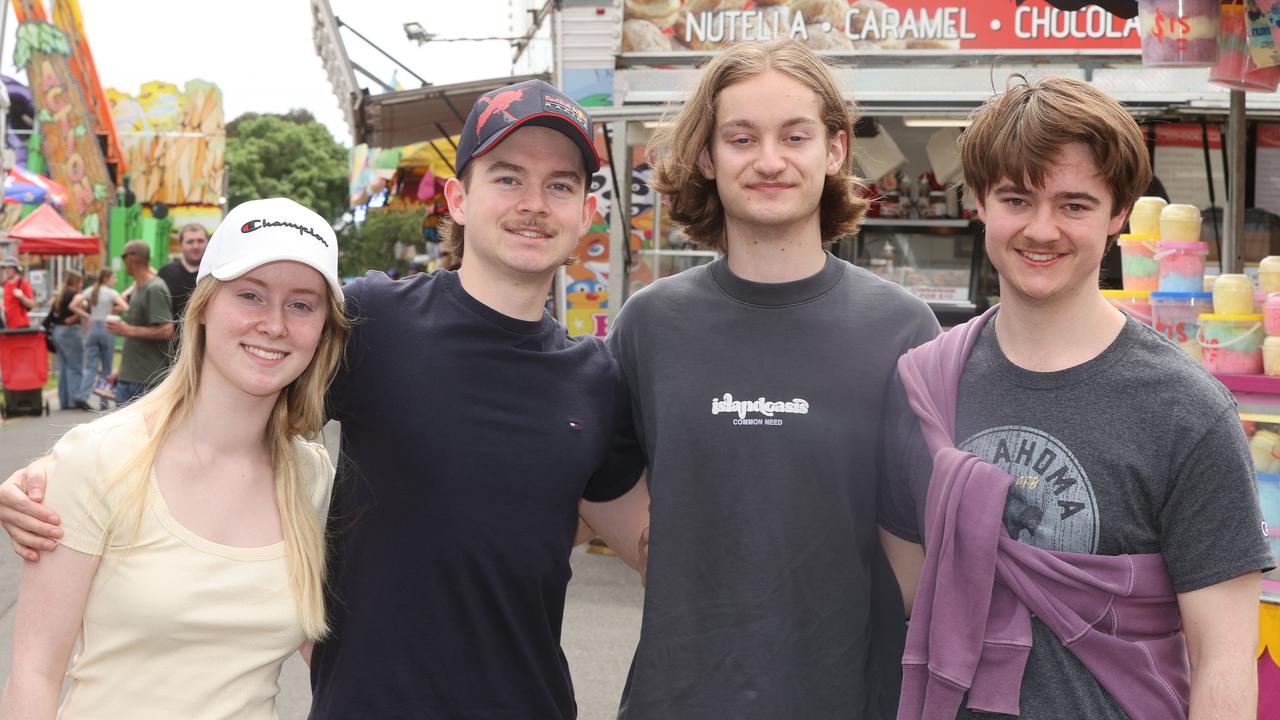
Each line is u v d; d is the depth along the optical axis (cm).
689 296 236
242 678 209
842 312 228
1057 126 182
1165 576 183
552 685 236
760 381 223
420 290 237
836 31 591
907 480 215
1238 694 172
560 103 235
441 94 884
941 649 189
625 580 607
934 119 621
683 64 589
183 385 214
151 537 202
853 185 260
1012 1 582
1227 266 524
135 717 199
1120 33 579
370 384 229
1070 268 187
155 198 3375
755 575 217
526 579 228
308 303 214
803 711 215
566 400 236
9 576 587
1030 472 188
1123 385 185
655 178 265
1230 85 387
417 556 223
